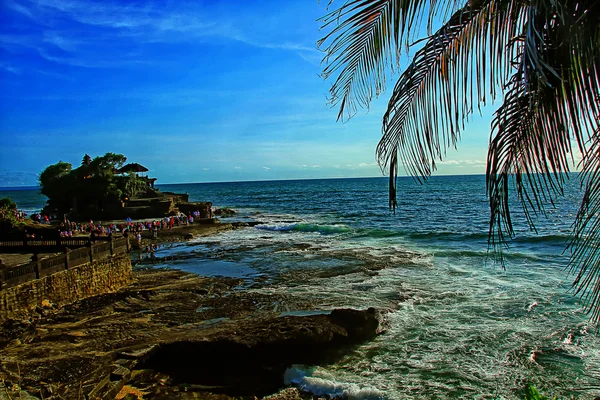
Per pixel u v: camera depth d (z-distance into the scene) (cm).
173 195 6225
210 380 1012
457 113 274
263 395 945
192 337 1135
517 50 264
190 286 1838
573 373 970
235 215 6338
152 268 2402
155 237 3481
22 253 1953
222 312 1454
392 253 2534
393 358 1083
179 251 3006
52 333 1205
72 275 1543
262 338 1088
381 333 1231
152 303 1562
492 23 271
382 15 284
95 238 1950
